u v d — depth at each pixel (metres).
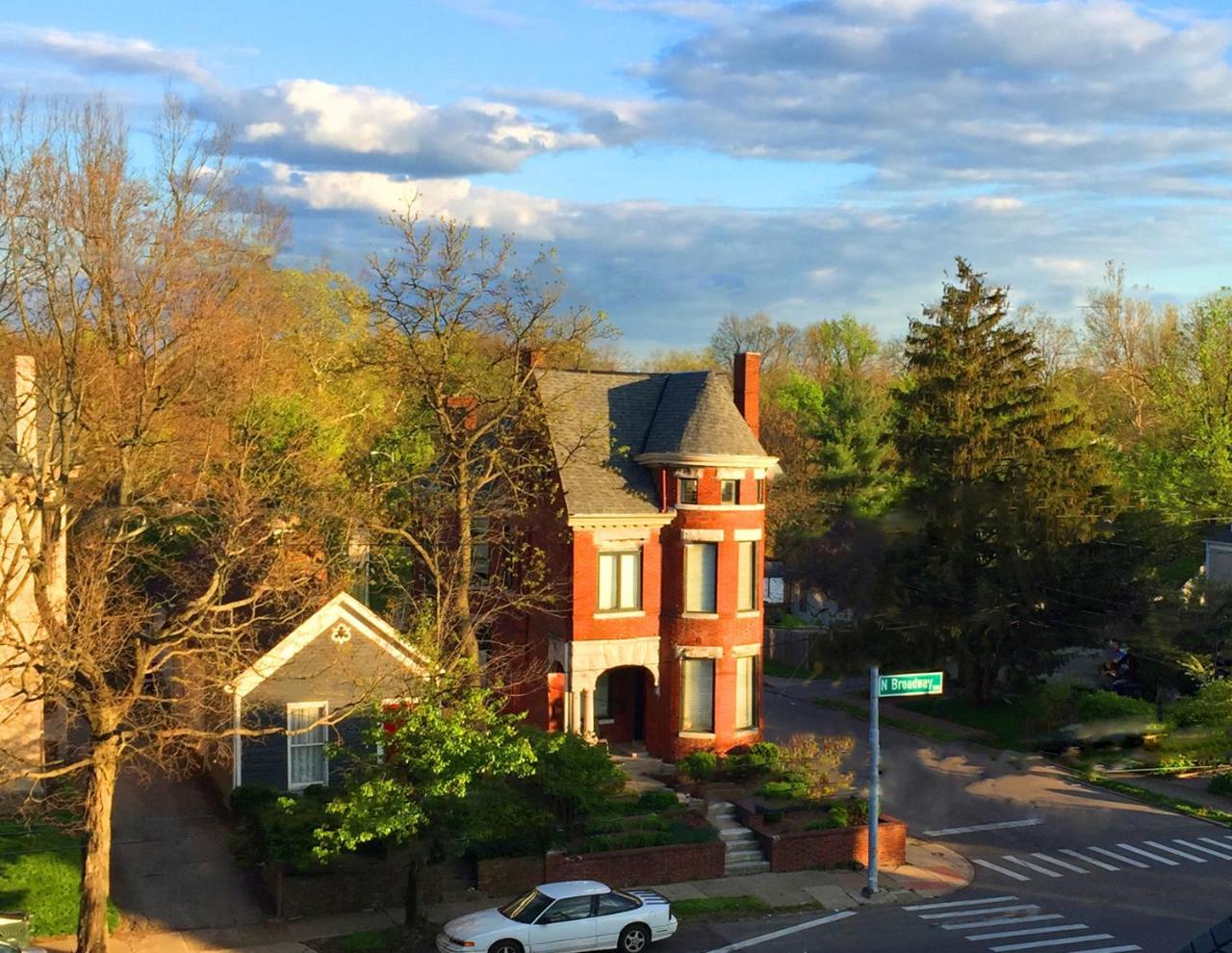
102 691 22.36
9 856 26.55
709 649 39.50
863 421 74.56
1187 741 43.12
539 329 34.78
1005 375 51.75
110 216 29.69
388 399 52.16
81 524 30.77
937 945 26.44
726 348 123.06
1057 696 46.72
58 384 27.38
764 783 36.53
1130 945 26.56
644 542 39.41
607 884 29.27
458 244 39.69
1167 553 53.12
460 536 34.06
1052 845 35.00
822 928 27.52
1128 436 80.94
